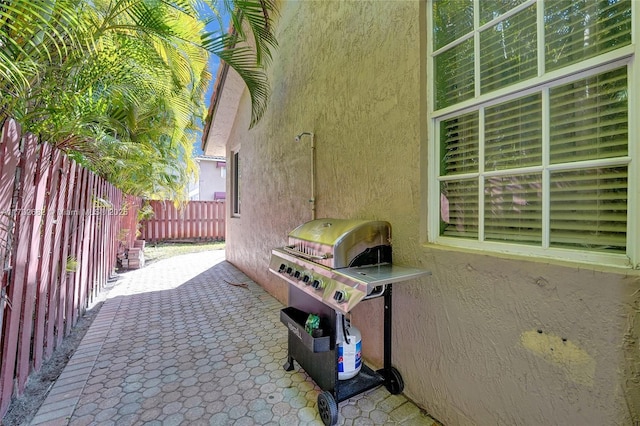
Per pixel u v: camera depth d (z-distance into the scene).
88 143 3.61
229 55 3.38
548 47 1.63
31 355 2.59
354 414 2.17
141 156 5.32
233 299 4.99
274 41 3.74
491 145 1.92
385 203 2.59
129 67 3.05
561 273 1.47
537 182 1.68
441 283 2.08
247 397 2.36
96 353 3.06
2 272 1.96
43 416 2.10
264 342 3.36
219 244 12.14
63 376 2.62
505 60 1.84
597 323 1.35
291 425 2.06
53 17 2.11
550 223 1.62
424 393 2.21
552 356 1.51
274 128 5.03
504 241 1.84
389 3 2.52
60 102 2.76
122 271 7.11
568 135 1.56
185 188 10.61
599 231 1.45
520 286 1.63
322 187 3.56
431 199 2.24
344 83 3.12
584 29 1.50
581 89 1.51
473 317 1.87
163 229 12.46
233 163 8.10
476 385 1.86
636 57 1.32
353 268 2.19
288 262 2.71
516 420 1.66
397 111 2.45
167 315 4.22
